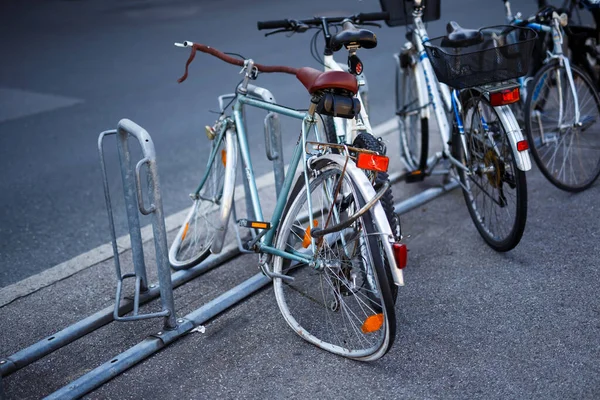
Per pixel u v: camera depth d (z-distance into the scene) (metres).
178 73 8.83
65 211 5.14
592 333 3.07
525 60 3.51
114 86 8.47
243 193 5.07
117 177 5.78
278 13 11.94
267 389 2.89
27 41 11.46
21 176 5.91
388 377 2.90
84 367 3.15
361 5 11.87
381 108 6.85
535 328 3.14
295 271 3.82
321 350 3.14
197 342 3.27
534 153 4.34
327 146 3.04
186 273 3.88
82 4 14.78
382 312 2.85
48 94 8.32
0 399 2.65
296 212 3.21
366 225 2.76
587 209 4.24
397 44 9.33
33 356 3.19
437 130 5.96
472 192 4.36
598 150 4.96
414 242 4.11
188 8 13.40
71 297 3.78
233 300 3.55
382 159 2.77
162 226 3.16
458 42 3.89
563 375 2.81
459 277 3.65
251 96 3.66
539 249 3.84
